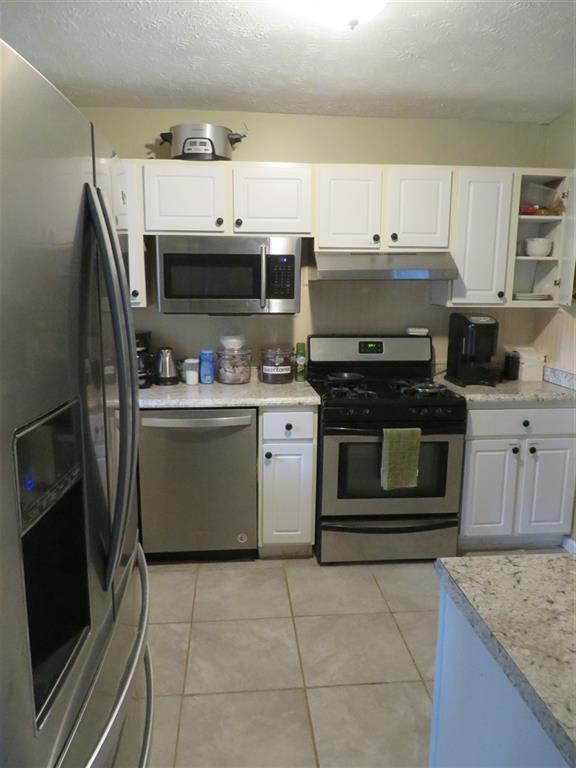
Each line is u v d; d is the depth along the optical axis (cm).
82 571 95
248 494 283
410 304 334
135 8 200
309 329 331
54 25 212
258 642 227
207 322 324
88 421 96
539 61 245
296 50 234
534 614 92
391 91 279
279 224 287
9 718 67
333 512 283
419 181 290
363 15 189
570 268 296
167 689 201
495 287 304
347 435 274
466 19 208
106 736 96
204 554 291
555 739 69
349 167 286
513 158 327
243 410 274
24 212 72
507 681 86
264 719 188
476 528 297
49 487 79
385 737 181
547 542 311
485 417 287
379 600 256
